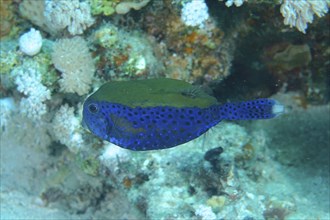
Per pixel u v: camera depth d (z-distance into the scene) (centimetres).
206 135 78
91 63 105
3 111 125
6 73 109
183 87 67
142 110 66
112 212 123
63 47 104
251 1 105
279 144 128
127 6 105
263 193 106
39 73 107
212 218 96
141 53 106
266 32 119
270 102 66
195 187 102
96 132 68
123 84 67
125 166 107
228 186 99
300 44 125
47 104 113
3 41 125
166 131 66
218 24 111
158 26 110
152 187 104
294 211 102
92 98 67
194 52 111
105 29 105
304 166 119
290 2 94
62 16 106
